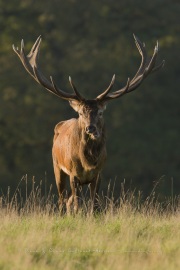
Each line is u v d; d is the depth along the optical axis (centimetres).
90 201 4206
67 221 3784
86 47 14462
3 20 15062
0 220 3850
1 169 12769
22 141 13138
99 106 4100
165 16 15400
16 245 3244
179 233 3581
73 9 15150
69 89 13600
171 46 14612
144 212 4031
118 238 3444
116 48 14538
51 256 3164
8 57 14300
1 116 13288
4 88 13738
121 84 13962
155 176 12850
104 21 15138
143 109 13750
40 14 15188
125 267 2992
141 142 13288
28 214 4050
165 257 3155
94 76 13888
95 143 4128
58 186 4644
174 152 13325
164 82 14262
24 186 12169
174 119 13862
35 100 13412
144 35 15025
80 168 4231
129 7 15362
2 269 2942
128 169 12738
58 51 14512
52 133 13200
